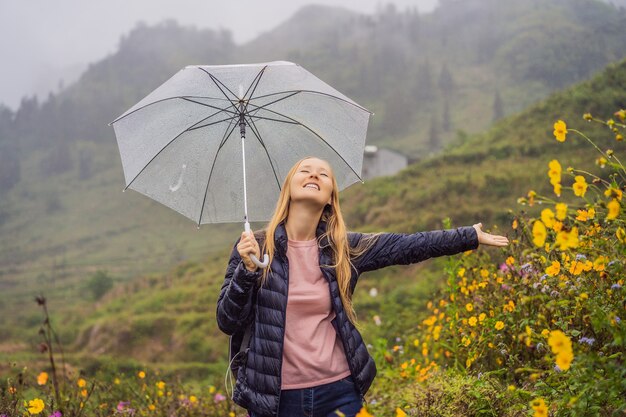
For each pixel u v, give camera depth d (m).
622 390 1.93
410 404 3.21
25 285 128.62
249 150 2.75
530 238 3.34
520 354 3.09
